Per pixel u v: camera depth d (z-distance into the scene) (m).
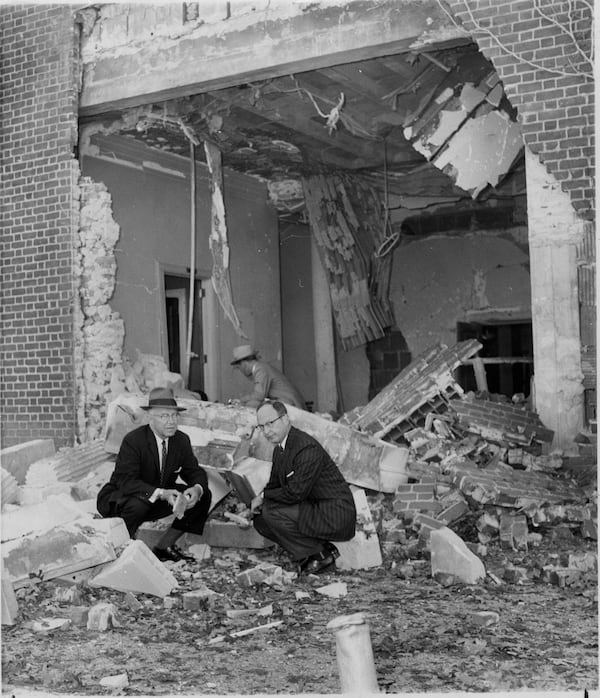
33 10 10.48
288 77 9.38
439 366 8.88
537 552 6.57
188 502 6.62
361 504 6.78
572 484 7.38
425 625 5.06
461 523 7.12
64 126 10.28
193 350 12.70
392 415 8.63
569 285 7.42
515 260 13.18
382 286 13.80
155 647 4.84
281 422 6.37
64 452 9.34
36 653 4.77
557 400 7.57
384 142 11.62
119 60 10.01
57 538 5.95
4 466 8.98
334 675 4.31
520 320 13.27
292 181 13.84
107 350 10.55
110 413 8.88
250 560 6.84
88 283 10.44
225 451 7.52
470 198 13.14
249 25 9.12
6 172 10.70
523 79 7.51
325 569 6.46
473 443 8.04
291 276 14.99
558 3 7.36
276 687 4.17
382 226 13.58
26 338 10.54
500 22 7.59
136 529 6.73
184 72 9.54
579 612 5.23
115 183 11.14
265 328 13.94
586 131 7.27
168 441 6.93
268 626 5.12
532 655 4.50
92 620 5.20
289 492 6.32
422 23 8.12
